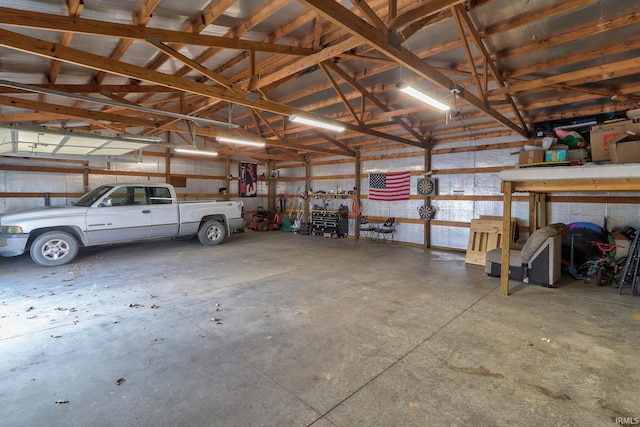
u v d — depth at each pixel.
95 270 5.36
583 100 4.78
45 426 1.79
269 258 6.48
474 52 4.12
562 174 3.85
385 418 1.88
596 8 3.14
